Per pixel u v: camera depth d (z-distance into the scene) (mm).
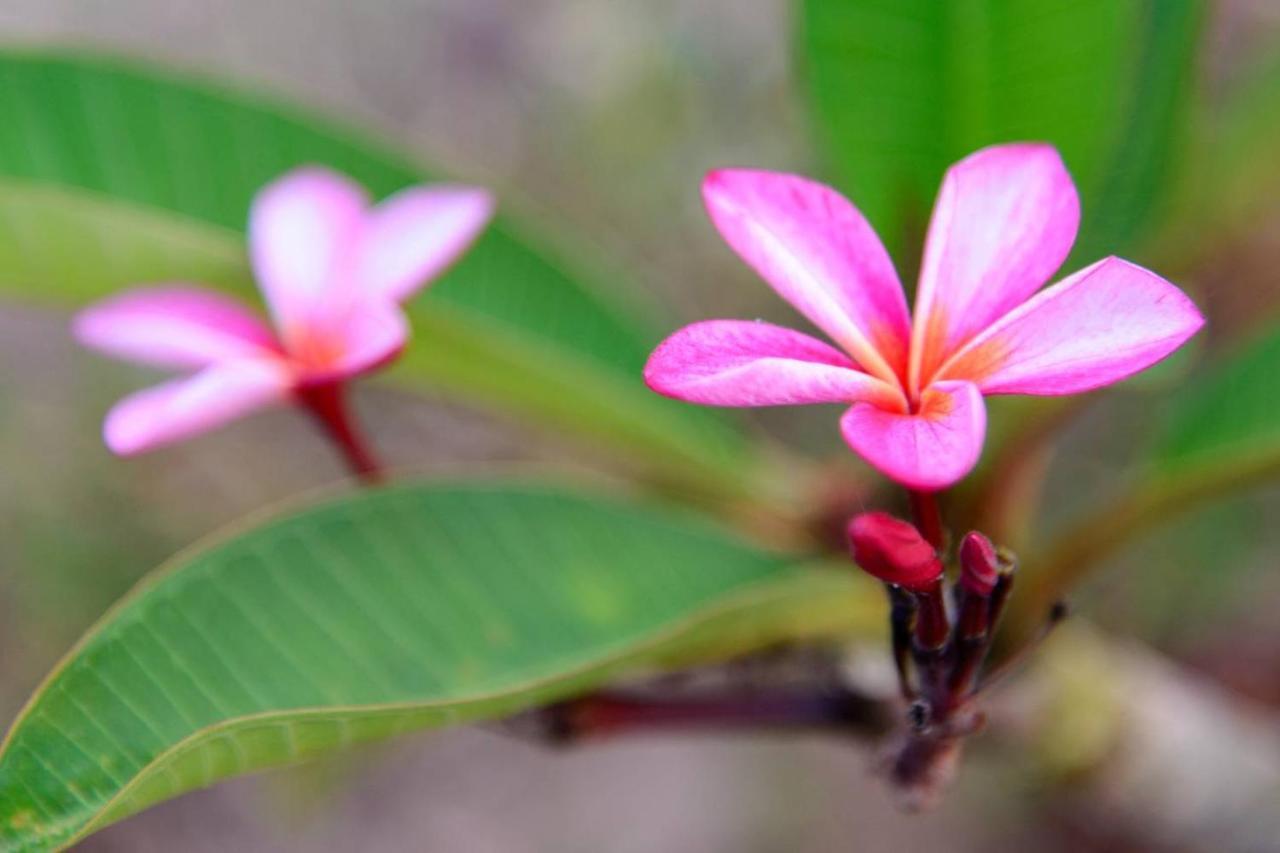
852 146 516
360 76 1240
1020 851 1100
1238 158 559
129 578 1068
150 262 521
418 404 1143
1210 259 794
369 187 537
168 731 451
